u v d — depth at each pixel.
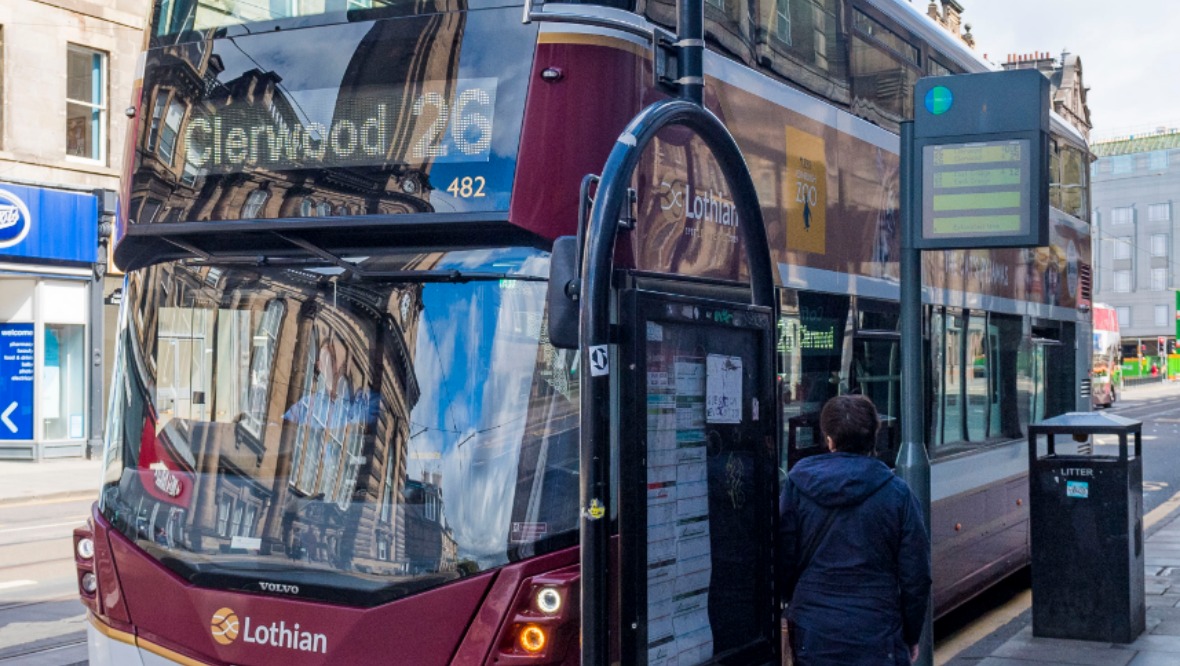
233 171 4.85
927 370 7.85
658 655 4.35
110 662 4.91
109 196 23.36
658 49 4.68
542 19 4.47
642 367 4.24
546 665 4.14
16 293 22.59
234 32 4.95
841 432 4.64
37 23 22.27
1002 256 9.68
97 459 23.34
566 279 3.98
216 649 4.57
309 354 4.73
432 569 4.31
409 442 4.48
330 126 4.69
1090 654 7.76
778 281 5.88
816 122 6.51
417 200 4.52
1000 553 9.29
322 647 4.38
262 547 4.61
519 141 4.44
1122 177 113.81
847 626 4.45
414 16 4.66
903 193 6.23
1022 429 10.05
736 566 4.82
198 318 4.99
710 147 4.73
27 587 10.01
